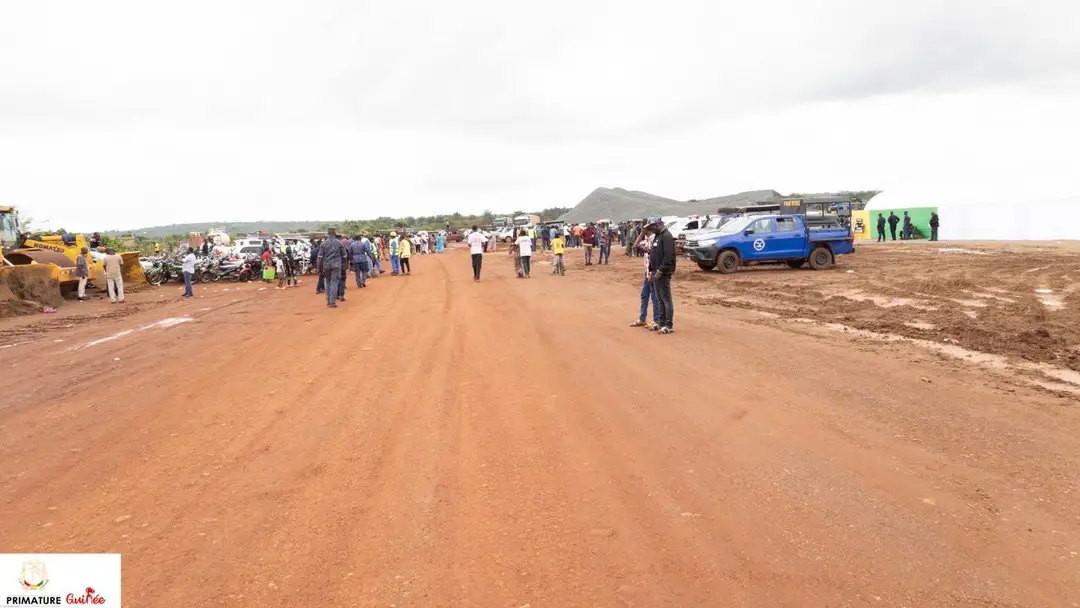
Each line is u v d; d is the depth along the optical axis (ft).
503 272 93.97
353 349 34.58
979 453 17.85
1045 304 46.62
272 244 106.93
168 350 36.09
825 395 23.76
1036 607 10.89
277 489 16.22
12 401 25.27
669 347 33.24
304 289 78.69
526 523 14.11
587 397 23.90
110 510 15.16
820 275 73.31
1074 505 14.66
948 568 12.09
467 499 15.40
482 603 11.14
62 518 14.78
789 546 12.92
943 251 106.01
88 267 77.20
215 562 12.70
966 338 34.99
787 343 34.14
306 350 34.63
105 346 38.47
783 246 80.12
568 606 11.00
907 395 23.70
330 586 11.77
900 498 15.07
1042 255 90.43
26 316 57.88
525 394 24.49
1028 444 18.49
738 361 29.73
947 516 14.15
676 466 17.20
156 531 14.07
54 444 19.92
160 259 97.35
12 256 69.77
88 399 25.31
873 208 176.35
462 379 27.12
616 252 146.00
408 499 15.46
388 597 11.37
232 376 28.76
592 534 13.55
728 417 21.29
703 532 13.56
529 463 17.58
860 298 53.11
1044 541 13.07
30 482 16.92
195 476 17.16
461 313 47.93
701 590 11.44
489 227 276.00
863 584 11.57
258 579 12.04
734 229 80.74
